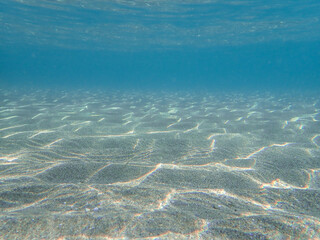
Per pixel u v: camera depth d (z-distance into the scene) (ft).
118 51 181.57
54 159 11.22
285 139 15.80
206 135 17.04
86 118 23.53
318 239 5.08
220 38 104.68
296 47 171.73
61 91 60.75
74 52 199.72
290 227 5.49
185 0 50.16
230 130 18.80
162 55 235.81
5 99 37.40
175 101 43.39
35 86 76.23
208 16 63.41
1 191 7.32
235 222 5.72
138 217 5.91
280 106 34.99
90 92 61.26
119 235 5.11
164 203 6.91
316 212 6.60
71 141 14.62
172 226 5.52
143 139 15.65
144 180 8.93
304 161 11.29
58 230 5.21
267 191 8.02
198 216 6.06
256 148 13.69
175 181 8.86
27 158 11.13
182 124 21.31
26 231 5.13
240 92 68.90
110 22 72.43
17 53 232.12
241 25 74.69
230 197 7.50
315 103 38.11
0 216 5.73
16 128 17.87
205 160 11.56
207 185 8.51
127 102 40.22
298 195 7.71
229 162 11.25
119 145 14.12
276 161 11.34
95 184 8.17
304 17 64.23
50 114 25.13
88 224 5.49
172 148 13.69
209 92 69.77
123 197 7.23
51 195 7.22
